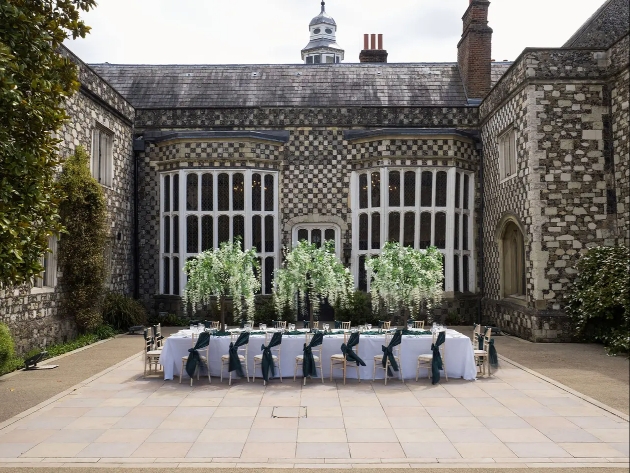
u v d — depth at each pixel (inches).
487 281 669.9
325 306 703.1
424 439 259.1
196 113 709.9
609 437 260.4
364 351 386.6
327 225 697.6
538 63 538.0
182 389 358.3
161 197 697.0
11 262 283.3
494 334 585.9
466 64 758.5
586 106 535.5
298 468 224.5
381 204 663.1
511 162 606.5
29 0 308.3
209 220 669.9
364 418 292.8
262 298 670.5
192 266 450.6
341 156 697.6
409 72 797.9
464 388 357.7
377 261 441.4
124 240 673.0
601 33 632.4
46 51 306.5
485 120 672.4
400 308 650.2
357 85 774.5
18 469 223.6
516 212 573.0
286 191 696.4
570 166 533.6
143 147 703.1
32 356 421.4
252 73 803.4
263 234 681.0
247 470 222.7
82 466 226.7
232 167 668.7
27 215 302.7
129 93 768.9
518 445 250.1
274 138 682.8
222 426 279.7
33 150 300.0
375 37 937.5
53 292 508.7
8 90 261.6
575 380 374.9
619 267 487.5
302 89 770.2
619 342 459.8
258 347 391.2
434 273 443.5
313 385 369.4
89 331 564.4
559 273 530.0
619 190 522.9
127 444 253.3
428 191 666.2
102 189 599.2
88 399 333.1
